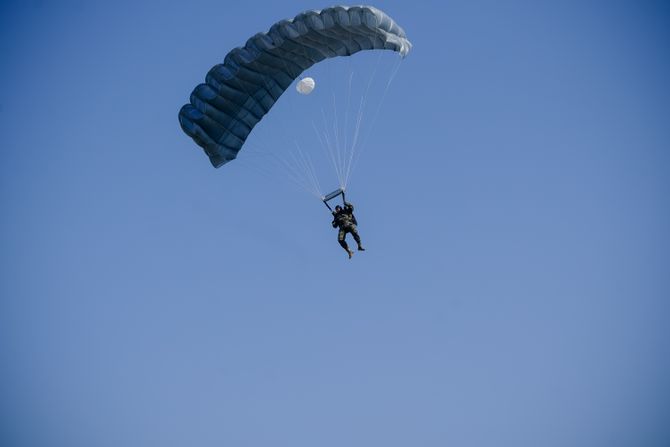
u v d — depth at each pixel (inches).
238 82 1908.2
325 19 1782.7
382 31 1788.9
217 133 1940.2
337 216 1868.8
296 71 1950.1
